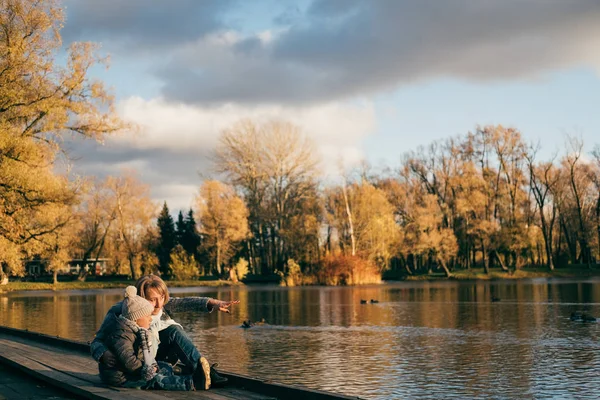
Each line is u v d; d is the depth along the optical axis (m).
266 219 76.75
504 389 13.58
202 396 7.11
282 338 22.22
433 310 33.44
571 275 80.81
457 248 79.56
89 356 10.77
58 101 25.89
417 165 86.88
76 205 28.61
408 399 12.74
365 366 16.44
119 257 80.88
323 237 73.00
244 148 75.88
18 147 25.73
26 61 25.52
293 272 66.06
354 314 31.53
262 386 7.29
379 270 67.94
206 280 78.12
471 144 82.88
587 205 84.00
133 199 79.06
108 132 26.97
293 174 76.19
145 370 7.46
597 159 81.44
